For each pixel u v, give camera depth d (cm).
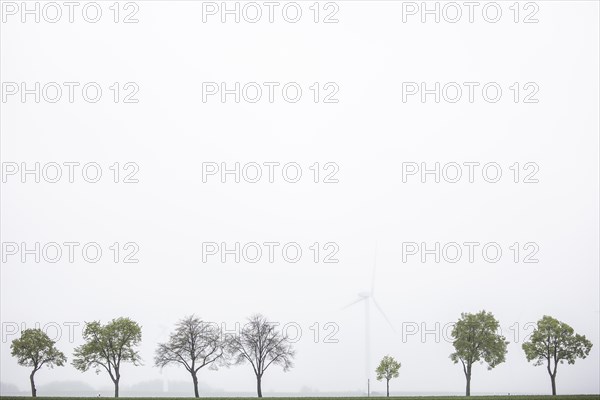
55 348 9219
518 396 8406
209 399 8594
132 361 9094
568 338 8975
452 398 8212
